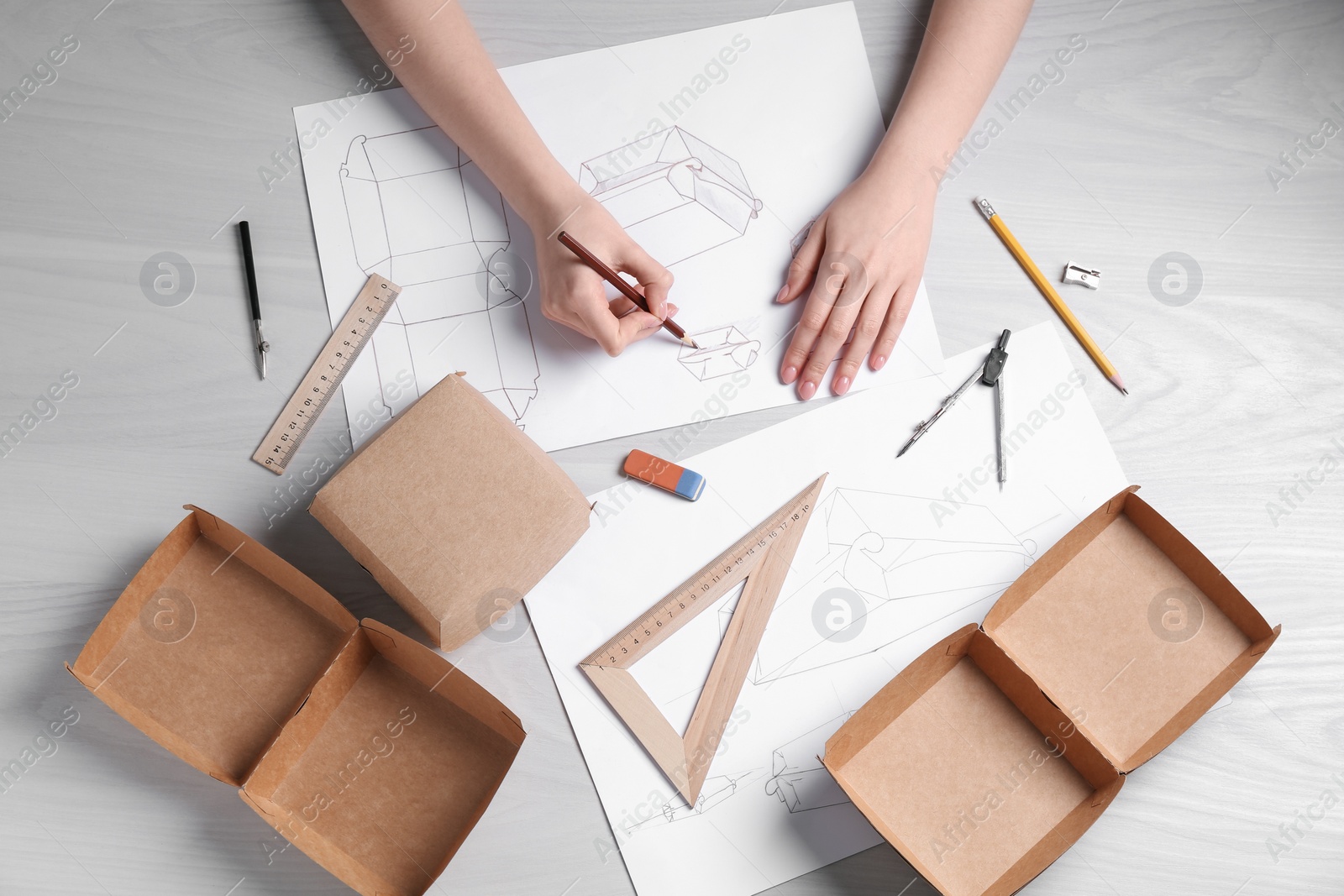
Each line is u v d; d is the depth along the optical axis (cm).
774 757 90
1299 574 97
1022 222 104
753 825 88
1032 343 101
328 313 100
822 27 107
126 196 102
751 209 103
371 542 86
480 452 88
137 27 105
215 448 96
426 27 97
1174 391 101
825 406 99
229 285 100
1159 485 98
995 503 97
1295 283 104
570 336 99
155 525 95
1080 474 98
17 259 100
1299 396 101
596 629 92
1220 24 106
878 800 85
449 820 84
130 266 100
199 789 89
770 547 95
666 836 88
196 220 101
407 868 82
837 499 96
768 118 105
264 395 98
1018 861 83
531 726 90
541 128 104
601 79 105
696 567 94
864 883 88
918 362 100
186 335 99
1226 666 87
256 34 105
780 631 93
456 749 86
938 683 88
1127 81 106
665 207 103
